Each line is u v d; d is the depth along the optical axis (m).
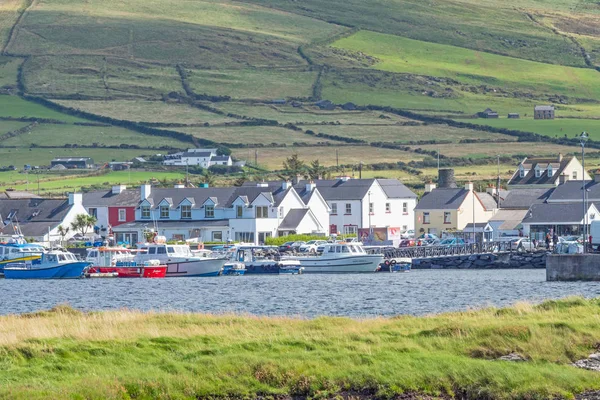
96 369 105.69
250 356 108.69
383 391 102.25
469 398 102.06
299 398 102.12
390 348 113.44
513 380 103.31
